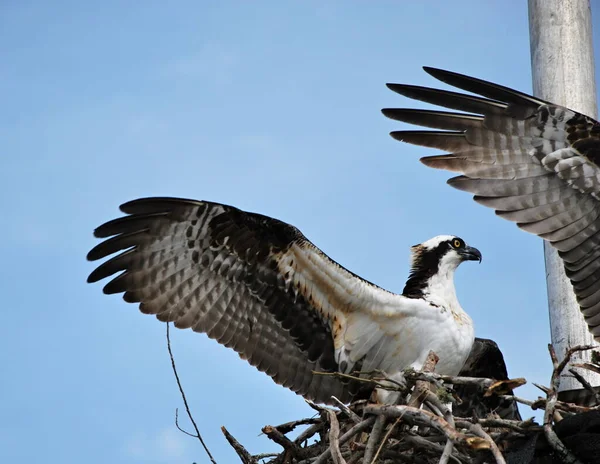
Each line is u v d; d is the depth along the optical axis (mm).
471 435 11562
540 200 13859
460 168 13820
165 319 14211
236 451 13453
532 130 13883
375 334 14266
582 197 13859
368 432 12773
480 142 13852
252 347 14484
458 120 13844
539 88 15250
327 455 12352
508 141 13883
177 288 14273
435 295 14711
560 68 15117
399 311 14148
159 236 14141
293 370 14594
